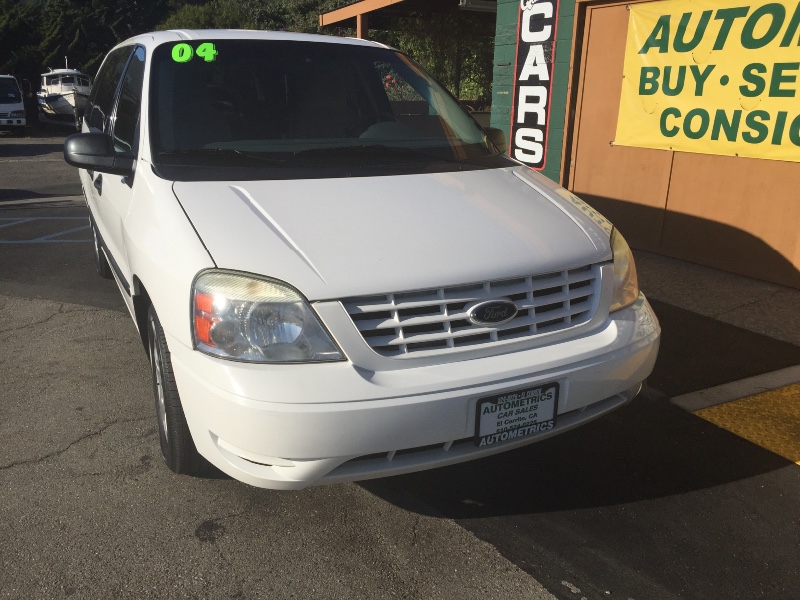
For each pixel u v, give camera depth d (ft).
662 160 20.24
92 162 10.37
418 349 7.54
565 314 8.33
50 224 26.78
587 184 23.06
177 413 8.77
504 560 8.20
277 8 122.11
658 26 19.52
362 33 43.29
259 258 7.55
